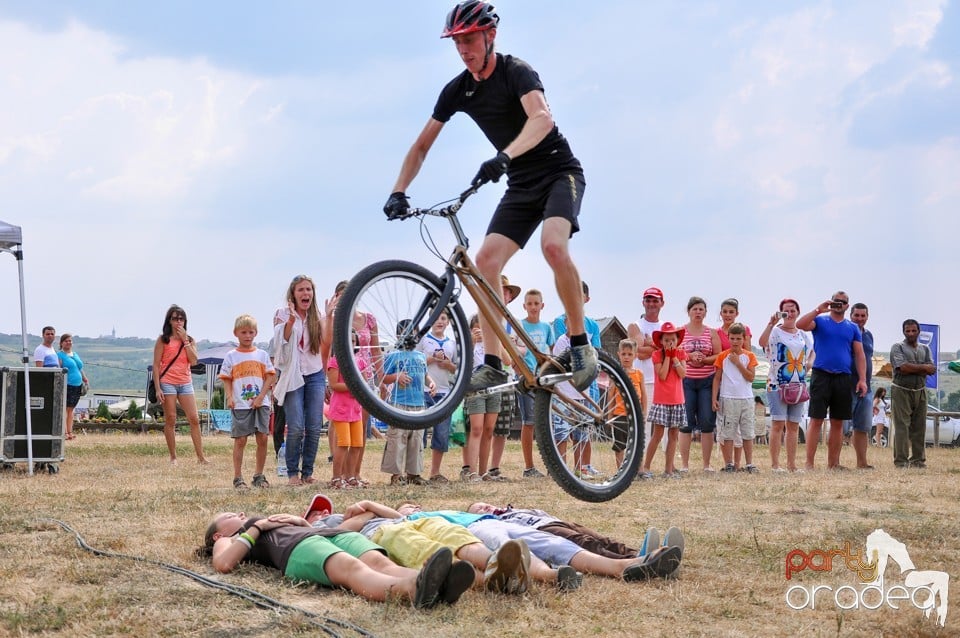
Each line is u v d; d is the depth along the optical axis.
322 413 9.50
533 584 5.09
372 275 4.39
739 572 5.60
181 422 24.67
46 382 11.05
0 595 4.70
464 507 7.69
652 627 4.49
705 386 11.10
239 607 4.56
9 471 10.86
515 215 4.94
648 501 8.16
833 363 11.80
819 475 10.72
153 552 5.71
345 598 4.78
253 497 8.07
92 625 4.25
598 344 9.88
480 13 4.69
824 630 4.51
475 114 4.97
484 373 4.76
